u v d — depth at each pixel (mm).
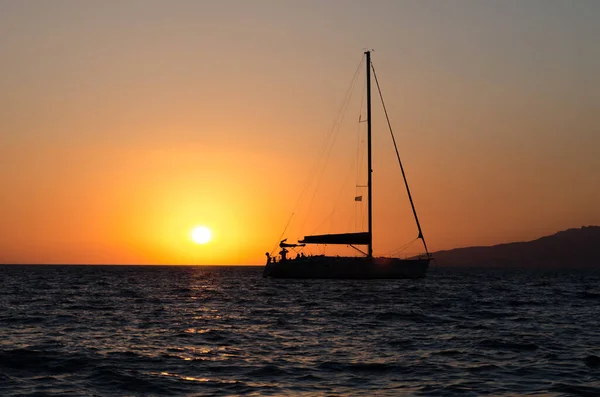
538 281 119375
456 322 37219
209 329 33469
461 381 20672
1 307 47188
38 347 26875
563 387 19812
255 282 94875
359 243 80688
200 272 190125
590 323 37125
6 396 18547
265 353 25719
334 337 30391
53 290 72938
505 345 27719
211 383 20297
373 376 21422
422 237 81625
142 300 56156
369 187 80875
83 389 19484
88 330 33062
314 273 83062
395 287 76188
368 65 82250
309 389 19609
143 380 20562
